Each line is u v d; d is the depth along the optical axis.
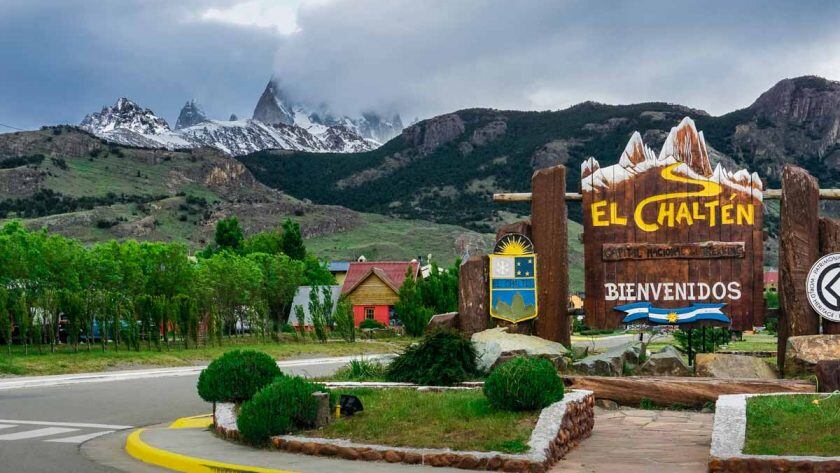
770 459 8.91
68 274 40.22
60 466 10.51
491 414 11.63
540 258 19.27
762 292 18.09
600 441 11.91
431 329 17.78
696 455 10.58
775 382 14.74
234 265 51.41
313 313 50.22
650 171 18.72
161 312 39.44
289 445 11.02
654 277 18.55
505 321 19.31
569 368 17.44
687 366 17.58
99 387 23.77
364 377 19.44
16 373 28.45
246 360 13.96
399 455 10.22
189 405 19.06
